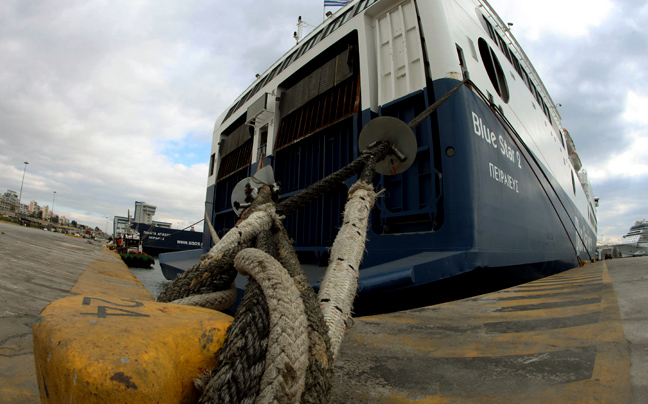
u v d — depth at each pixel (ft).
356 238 6.14
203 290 5.71
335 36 26.68
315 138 27.58
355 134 22.72
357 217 6.59
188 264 35.04
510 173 22.15
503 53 33.40
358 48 24.72
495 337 8.59
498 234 18.95
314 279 19.12
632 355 6.38
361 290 15.34
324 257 24.58
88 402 2.32
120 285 21.30
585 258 58.70
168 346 2.92
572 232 43.86
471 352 7.50
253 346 3.05
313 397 3.17
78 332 2.70
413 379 6.12
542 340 7.97
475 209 17.15
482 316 11.30
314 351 3.47
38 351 2.75
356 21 24.81
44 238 55.26
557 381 5.64
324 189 7.88
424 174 19.13
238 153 41.68
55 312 3.09
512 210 21.38
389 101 21.62
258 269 3.97
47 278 16.53
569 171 51.78
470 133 18.22
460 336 8.87
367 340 8.75
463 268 16.07
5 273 14.61
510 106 28.50
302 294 4.34
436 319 11.13
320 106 27.55
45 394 2.65
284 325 3.20
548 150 39.06
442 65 19.57
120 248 82.74
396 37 22.29
